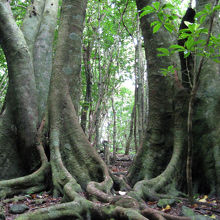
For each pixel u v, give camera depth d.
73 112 5.46
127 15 11.53
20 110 5.43
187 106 4.84
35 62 6.60
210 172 4.50
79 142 5.09
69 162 4.91
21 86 5.52
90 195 3.56
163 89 5.23
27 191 4.55
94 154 4.97
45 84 6.53
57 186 4.41
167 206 3.57
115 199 3.17
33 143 5.31
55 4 7.70
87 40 10.27
